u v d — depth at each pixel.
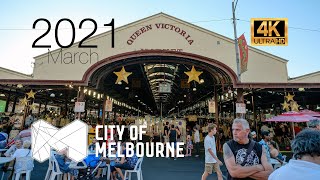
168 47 12.42
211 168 6.05
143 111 57.94
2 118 16.44
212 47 12.50
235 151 2.57
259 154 2.53
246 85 11.69
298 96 16.48
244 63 9.73
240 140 2.61
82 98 11.96
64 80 11.58
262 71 12.39
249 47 12.64
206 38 12.58
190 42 12.52
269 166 2.46
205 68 12.48
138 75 16.69
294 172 1.49
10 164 7.04
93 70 11.66
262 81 12.27
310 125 4.16
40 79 11.88
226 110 32.00
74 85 11.70
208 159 6.09
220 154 13.02
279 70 12.41
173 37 12.54
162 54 11.85
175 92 25.88
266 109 27.30
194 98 26.06
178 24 12.66
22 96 17.45
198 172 8.61
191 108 39.06
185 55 11.93
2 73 12.09
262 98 19.06
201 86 17.39
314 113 9.57
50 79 12.07
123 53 11.80
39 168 9.04
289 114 9.46
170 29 12.61
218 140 14.17
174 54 11.91
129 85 18.83
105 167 8.12
